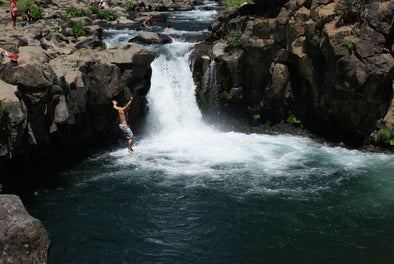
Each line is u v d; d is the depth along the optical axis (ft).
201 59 76.48
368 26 58.13
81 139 64.75
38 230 36.68
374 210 45.50
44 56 62.23
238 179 53.06
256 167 56.75
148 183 52.44
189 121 76.43
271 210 45.62
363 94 60.44
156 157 61.46
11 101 45.57
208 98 76.79
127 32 98.17
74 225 43.21
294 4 66.74
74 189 51.21
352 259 37.50
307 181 52.34
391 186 50.90
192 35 93.40
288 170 55.67
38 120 52.80
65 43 78.89
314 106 68.33
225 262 37.27
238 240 40.47
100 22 110.93
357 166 56.70
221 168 56.59
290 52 67.36
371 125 62.95
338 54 58.85
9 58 49.83
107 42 86.79
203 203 47.29
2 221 35.17
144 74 70.69
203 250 39.01
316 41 63.05
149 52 68.54
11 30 75.41
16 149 49.08
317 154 61.26
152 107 74.38
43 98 51.72
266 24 69.67
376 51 57.93
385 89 60.08
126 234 41.70
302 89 69.77
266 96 73.10
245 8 77.66
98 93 63.21
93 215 45.19
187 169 56.59
